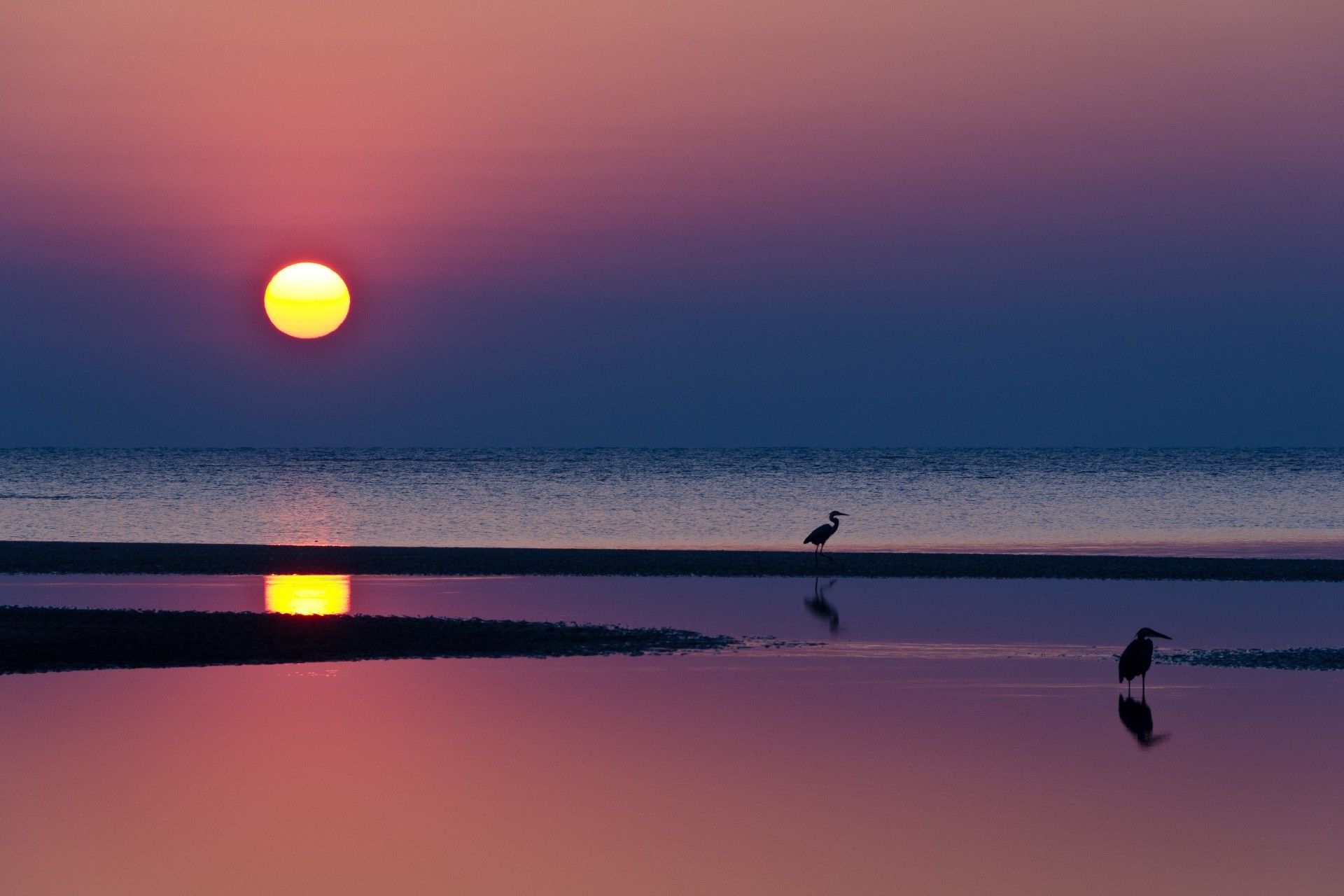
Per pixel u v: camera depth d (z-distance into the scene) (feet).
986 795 125.59
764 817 118.32
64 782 128.67
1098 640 224.53
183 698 171.01
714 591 303.27
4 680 184.44
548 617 255.70
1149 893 99.91
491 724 154.92
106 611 244.42
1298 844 111.65
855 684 182.60
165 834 112.88
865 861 107.04
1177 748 145.07
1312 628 241.14
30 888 100.22
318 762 136.98
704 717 159.53
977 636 229.66
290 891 99.86
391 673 190.60
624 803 123.03
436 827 115.24
